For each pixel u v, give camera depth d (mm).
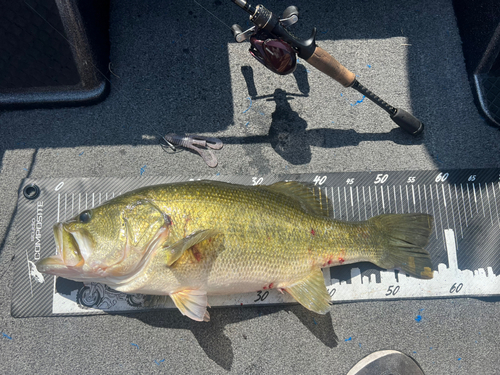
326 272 615
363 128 668
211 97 672
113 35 680
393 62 693
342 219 626
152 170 644
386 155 659
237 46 690
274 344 602
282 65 544
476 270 619
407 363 597
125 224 497
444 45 700
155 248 500
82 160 644
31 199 622
